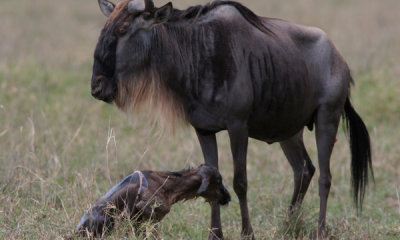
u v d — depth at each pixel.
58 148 27.23
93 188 21.84
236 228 21.27
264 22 20.23
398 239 20.56
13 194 21.69
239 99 18.55
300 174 22.58
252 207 23.62
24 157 24.38
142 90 18.36
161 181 18.44
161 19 17.61
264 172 27.62
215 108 18.59
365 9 65.56
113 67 17.84
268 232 20.22
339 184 27.50
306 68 20.33
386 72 41.44
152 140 29.61
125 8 17.86
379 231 21.44
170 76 18.47
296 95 19.94
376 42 49.91
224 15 18.94
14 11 65.44
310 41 20.83
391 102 36.47
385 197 26.08
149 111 18.95
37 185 23.12
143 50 17.97
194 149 29.09
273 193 24.72
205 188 18.39
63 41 52.31
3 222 19.41
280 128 20.41
